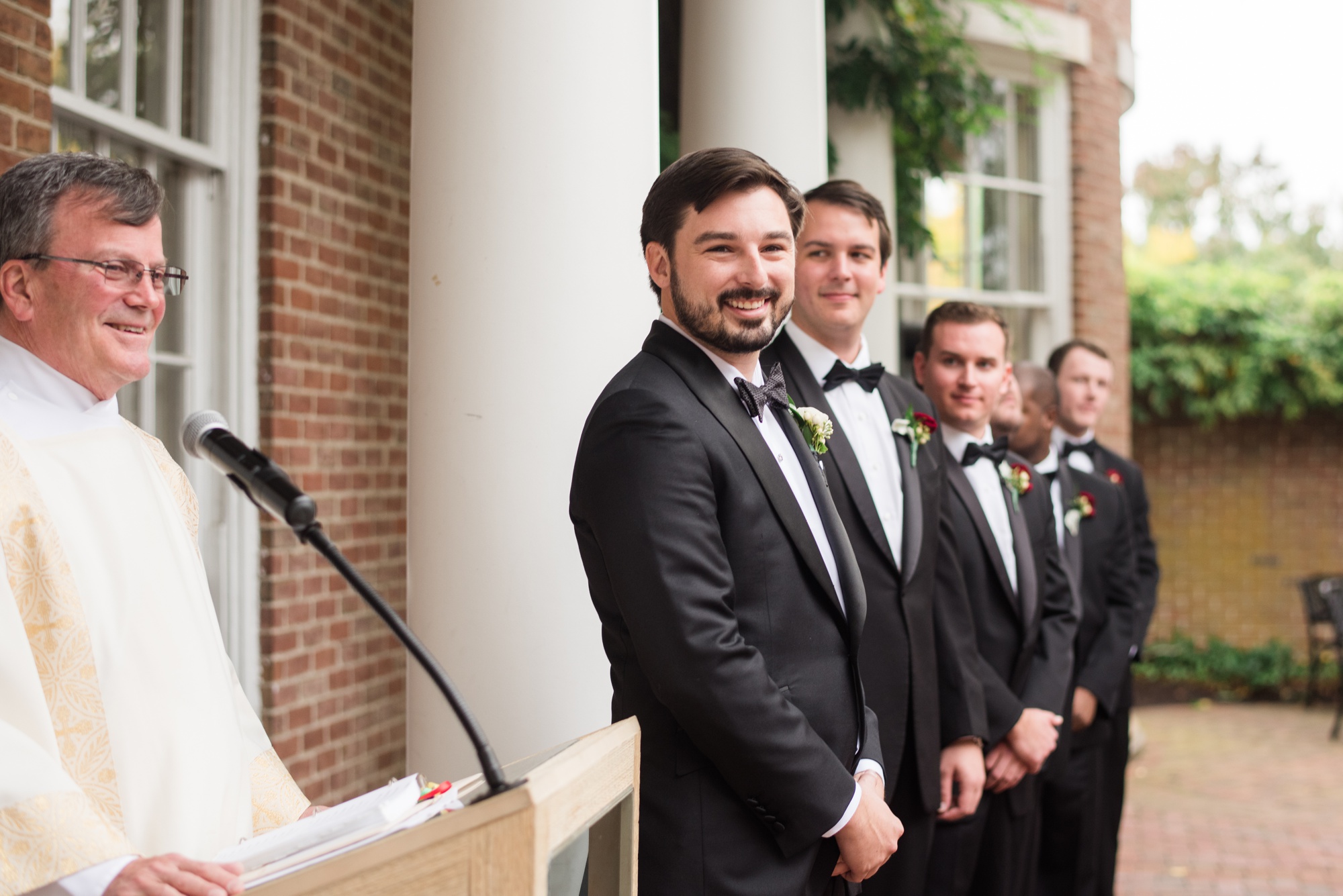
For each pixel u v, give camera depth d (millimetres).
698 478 1690
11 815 1232
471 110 2266
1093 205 7109
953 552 2783
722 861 1691
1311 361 9477
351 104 4180
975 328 3150
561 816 1161
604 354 2256
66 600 1411
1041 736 2930
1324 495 9969
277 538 3785
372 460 4328
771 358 2527
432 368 2277
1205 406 9836
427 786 1420
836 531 1952
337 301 4102
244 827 1618
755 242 1802
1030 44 6625
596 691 2209
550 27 2260
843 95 5598
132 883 1207
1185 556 10195
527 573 2188
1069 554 3801
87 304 1498
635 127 2330
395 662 4469
